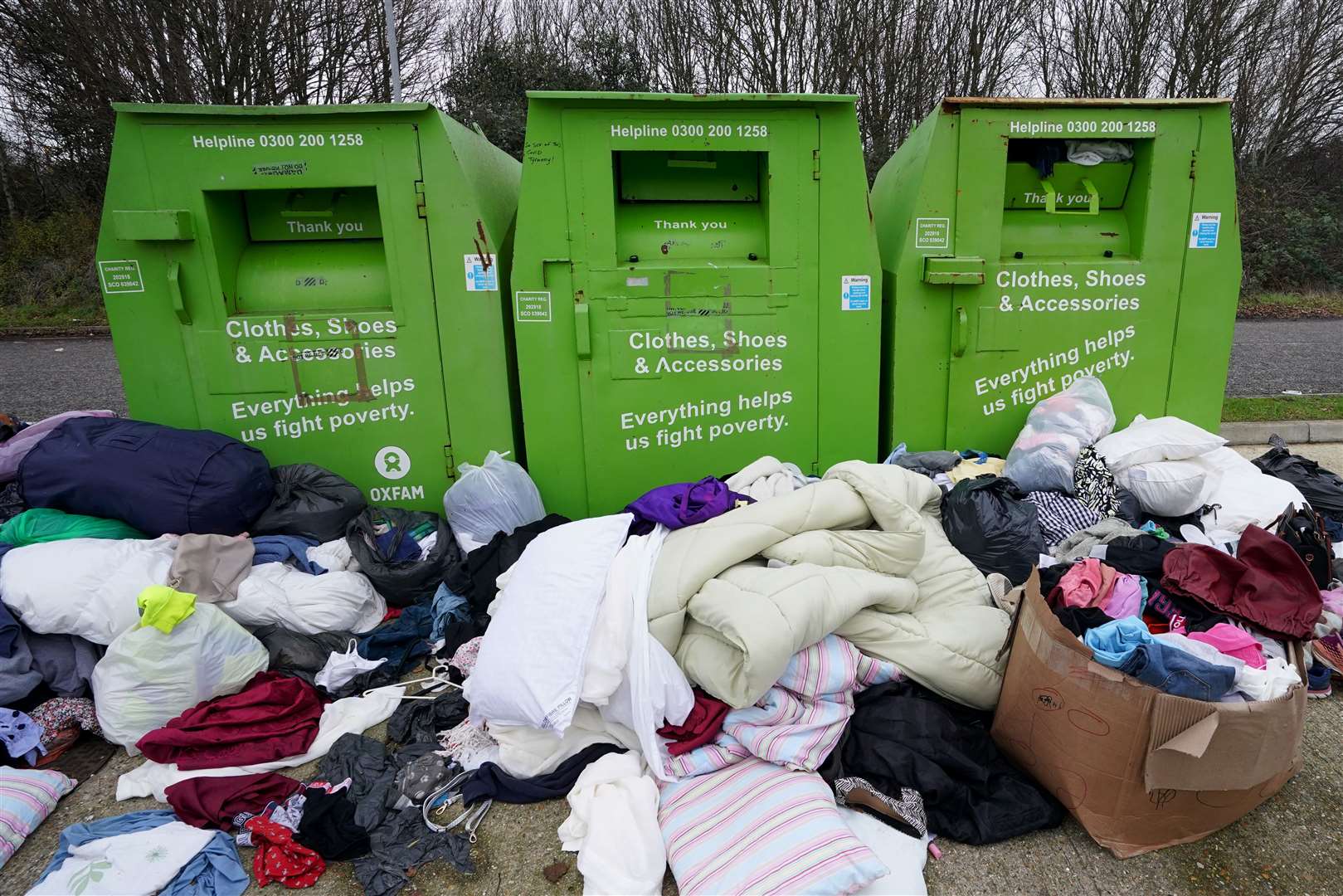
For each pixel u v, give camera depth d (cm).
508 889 201
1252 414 600
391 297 344
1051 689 207
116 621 268
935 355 377
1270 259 1518
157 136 319
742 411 361
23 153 1526
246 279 348
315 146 326
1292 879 197
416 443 358
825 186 341
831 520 261
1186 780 194
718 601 226
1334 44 1617
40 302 1357
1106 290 376
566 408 352
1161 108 358
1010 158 377
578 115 324
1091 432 351
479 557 313
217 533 303
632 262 346
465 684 241
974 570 278
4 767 240
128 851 204
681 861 198
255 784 229
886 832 208
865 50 1374
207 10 1237
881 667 239
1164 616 235
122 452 299
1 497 321
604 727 239
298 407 349
